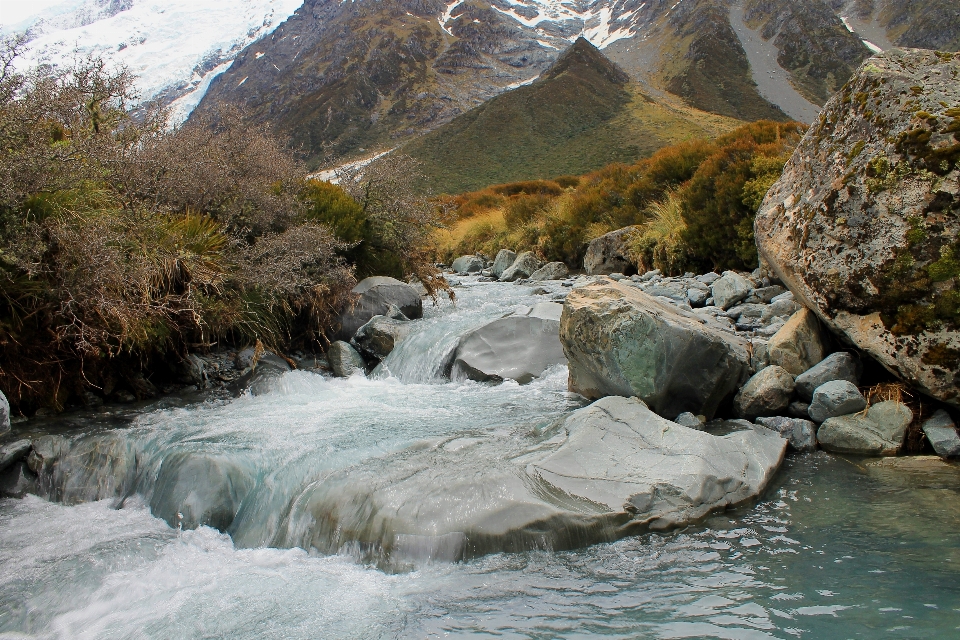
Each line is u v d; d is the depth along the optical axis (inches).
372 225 412.8
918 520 145.6
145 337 240.7
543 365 266.2
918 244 189.6
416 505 145.3
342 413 224.2
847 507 154.3
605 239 584.7
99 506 178.7
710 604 117.7
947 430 184.7
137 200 265.3
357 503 150.6
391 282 361.4
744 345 237.6
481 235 859.4
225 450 183.3
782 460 184.4
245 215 325.4
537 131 3996.1
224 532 163.8
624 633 110.0
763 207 247.6
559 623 114.2
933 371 186.7
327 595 128.0
